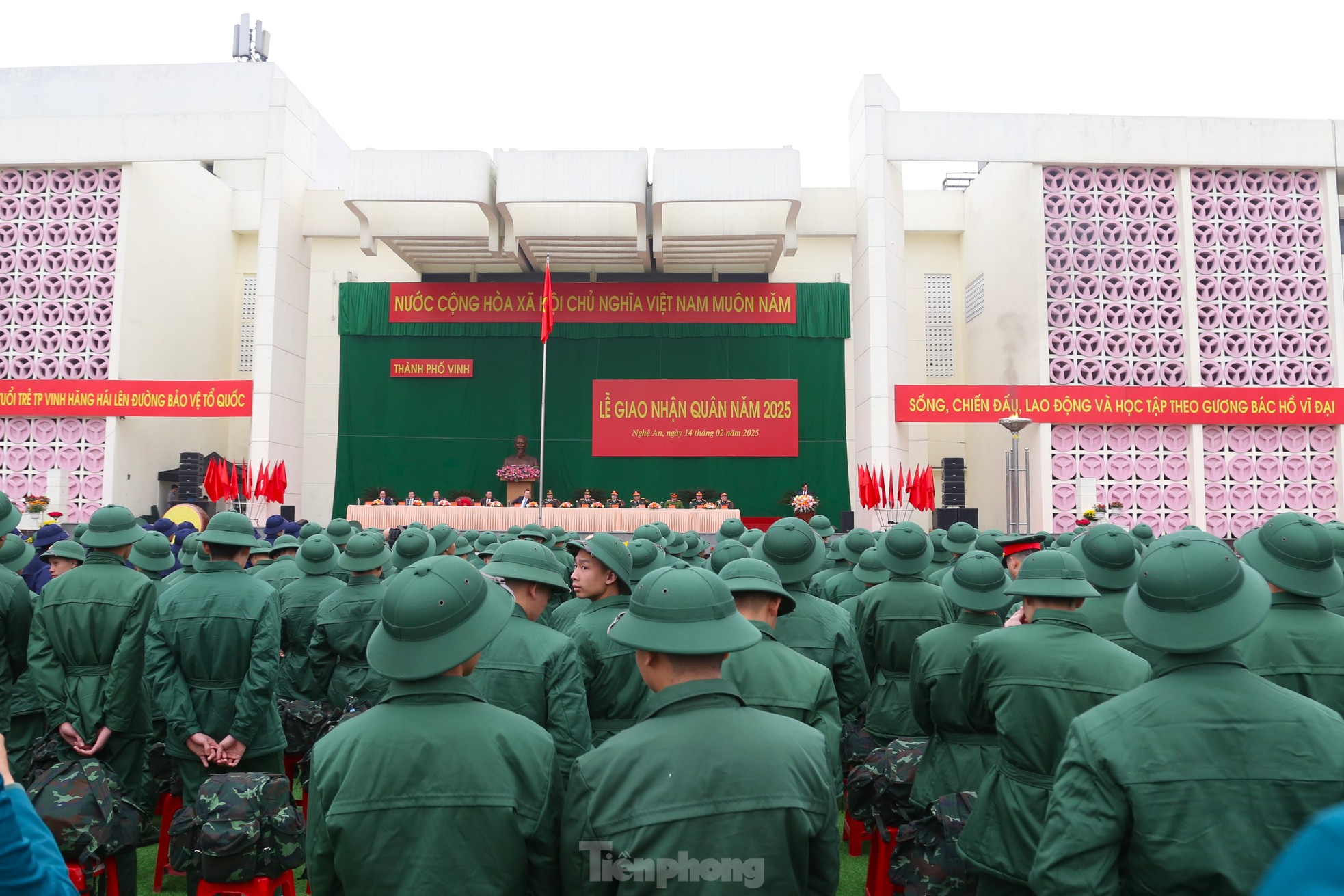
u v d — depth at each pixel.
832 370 21.69
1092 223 18.92
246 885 3.59
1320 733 2.03
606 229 19.38
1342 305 18.61
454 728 2.28
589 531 17.78
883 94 19.41
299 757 5.14
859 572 5.64
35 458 18.95
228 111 23.78
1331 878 1.06
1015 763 3.03
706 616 2.17
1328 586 3.14
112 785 3.73
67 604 4.38
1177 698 2.12
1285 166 18.72
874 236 19.22
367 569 4.96
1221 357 18.66
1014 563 5.55
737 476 21.47
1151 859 2.02
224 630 4.21
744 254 21.23
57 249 19.25
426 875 2.15
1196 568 2.16
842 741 4.96
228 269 23.27
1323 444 18.59
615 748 2.13
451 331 21.66
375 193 17.78
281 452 19.61
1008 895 3.00
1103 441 18.69
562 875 2.22
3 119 19.09
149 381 18.80
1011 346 19.84
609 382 21.53
